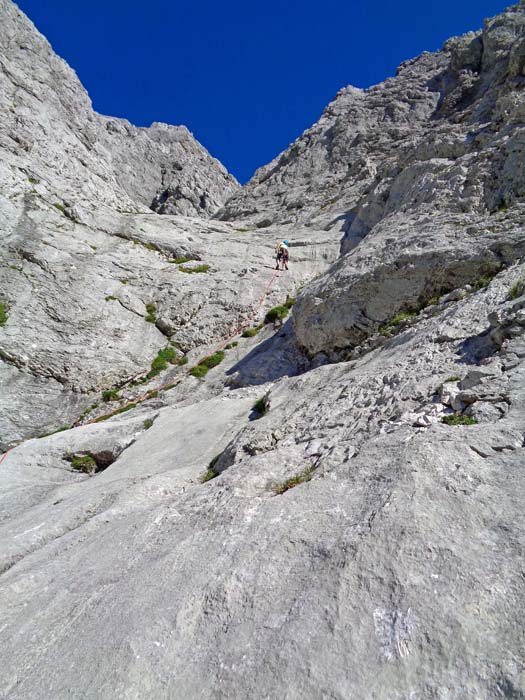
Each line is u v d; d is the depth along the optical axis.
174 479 9.29
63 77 48.69
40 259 26.11
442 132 27.19
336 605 3.83
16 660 4.79
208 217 72.00
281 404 11.19
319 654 3.50
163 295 28.14
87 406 21.97
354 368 11.00
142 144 87.25
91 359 23.45
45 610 5.52
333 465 6.25
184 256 32.06
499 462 4.64
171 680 3.86
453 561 3.76
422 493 4.55
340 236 33.62
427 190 18.30
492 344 7.42
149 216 37.47
